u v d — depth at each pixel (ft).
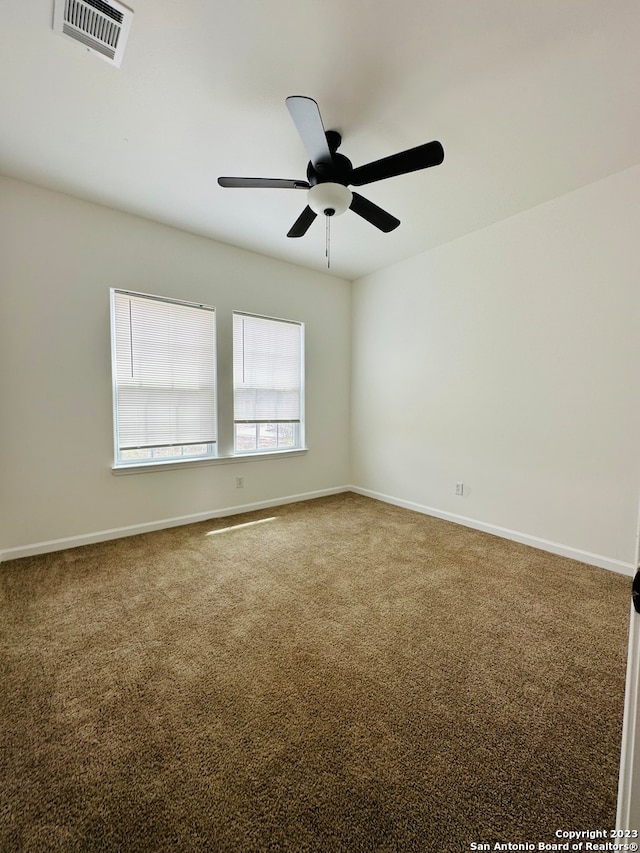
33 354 8.44
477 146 6.78
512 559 8.61
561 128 6.32
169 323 10.43
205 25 4.59
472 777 3.56
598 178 7.81
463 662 5.17
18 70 5.24
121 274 9.45
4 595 6.88
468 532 10.39
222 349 11.39
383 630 5.90
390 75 5.29
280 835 3.08
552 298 8.79
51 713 4.26
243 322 11.92
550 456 9.00
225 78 5.38
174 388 10.61
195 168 7.61
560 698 4.54
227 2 4.31
